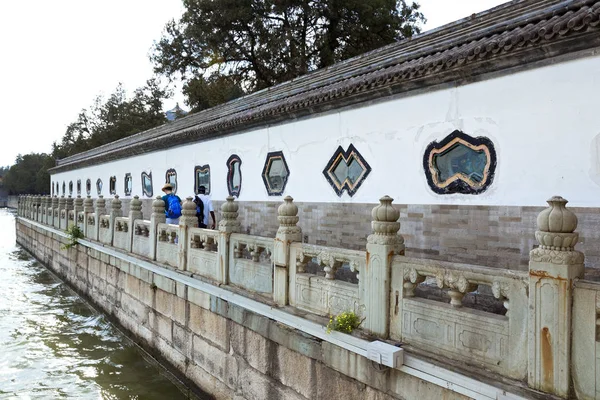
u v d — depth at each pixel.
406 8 25.31
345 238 8.48
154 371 9.96
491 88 6.22
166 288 9.67
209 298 8.09
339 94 8.23
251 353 7.03
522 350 3.74
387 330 4.89
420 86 7.08
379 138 7.84
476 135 6.40
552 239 3.53
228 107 13.70
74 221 17.98
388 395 4.81
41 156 86.44
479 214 6.38
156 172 16.72
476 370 4.00
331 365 5.48
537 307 3.61
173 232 9.76
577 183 5.36
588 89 5.24
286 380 6.29
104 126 44.84
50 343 12.00
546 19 5.63
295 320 5.91
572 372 3.44
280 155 10.23
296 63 23.44
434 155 6.95
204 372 8.30
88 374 9.95
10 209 88.94
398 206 7.49
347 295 5.41
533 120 5.76
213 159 12.95
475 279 4.10
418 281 4.66
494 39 5.89
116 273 13.03
